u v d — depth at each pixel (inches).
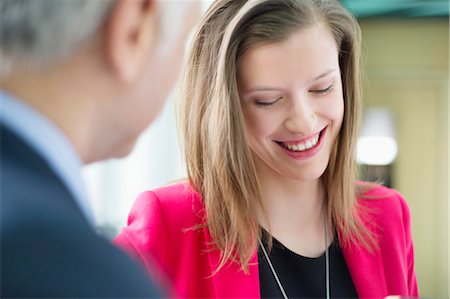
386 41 161.0
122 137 14.8
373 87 163.5
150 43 14.0
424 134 162.7
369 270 40.9
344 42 39.0
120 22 13.2
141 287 11.6
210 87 39.1
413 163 162.9
